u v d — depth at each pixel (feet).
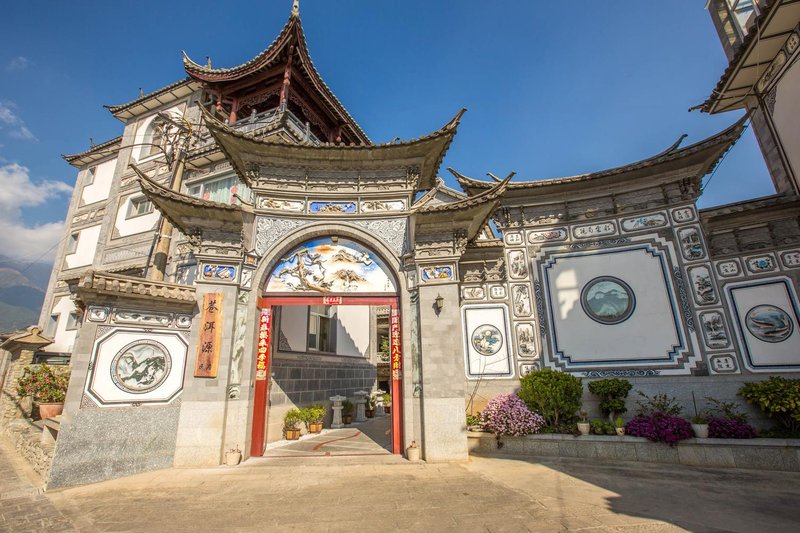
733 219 35.78
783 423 29.32
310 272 35.63
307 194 36.70
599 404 35.14
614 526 17.25
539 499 20.99
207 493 22.40
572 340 37.60
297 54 54.75
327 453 32.68
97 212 71.15
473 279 40.55
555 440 31.65
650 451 29.68
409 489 22.86
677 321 35.29
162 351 29.55
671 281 36.35
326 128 67.21
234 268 32.89
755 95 39.55
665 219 37.81
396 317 34.47
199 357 30.17
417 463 29.12
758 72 38.22
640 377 35.09
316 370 50.06
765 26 33.55
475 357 38.47
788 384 29.30
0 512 19.83
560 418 34.06
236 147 35.50
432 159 37.68
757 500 20.72
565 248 40.24
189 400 29.43
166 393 29.09
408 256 34.53
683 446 29.07
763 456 27.50
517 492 22.18
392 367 33.63
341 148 35.53
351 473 26.48
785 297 32.73
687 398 33.45
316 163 37.06
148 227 61.41
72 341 63.77
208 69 58.85
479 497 21.35
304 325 48.67
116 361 27.61
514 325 38.91
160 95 67.92
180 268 53.52
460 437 29.94
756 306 33.42
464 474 26.08
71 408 25.32
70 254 70.90
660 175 38.50
